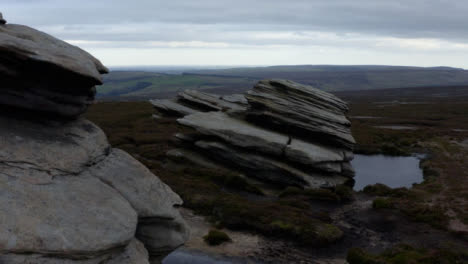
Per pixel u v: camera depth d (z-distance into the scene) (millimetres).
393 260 23625
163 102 84875
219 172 42906
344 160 46312
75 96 15992
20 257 10406
